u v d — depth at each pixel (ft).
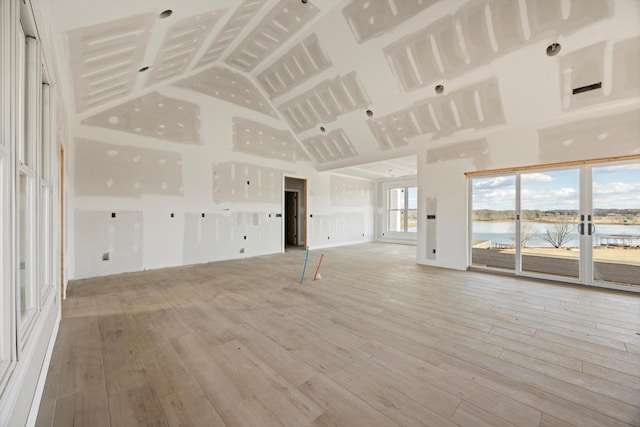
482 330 8.30
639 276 13.46
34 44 5.58
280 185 24.30
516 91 12.97
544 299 11.19
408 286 13.25
